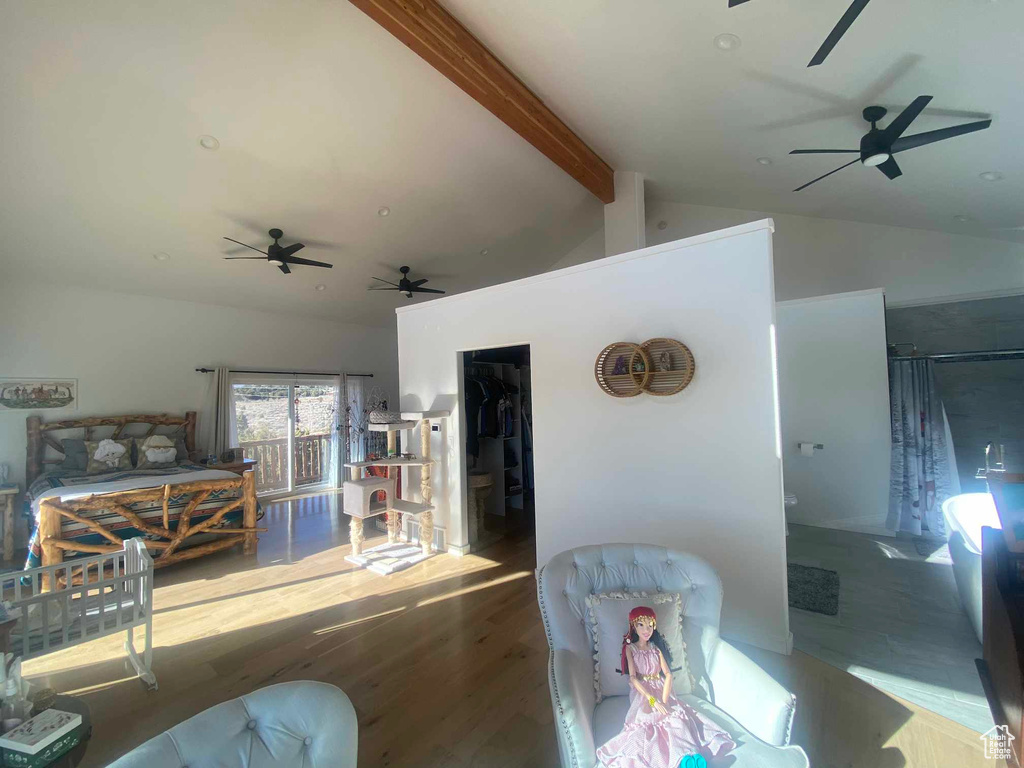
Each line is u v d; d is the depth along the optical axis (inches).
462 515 159.5
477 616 115.0
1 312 185.6
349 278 247.1
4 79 113.9
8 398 186.4
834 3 83.4
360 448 300.4
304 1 108.5
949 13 78.3
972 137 114.7
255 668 94.5
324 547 171.2
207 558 159.5
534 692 85.6
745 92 119.3
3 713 55.4
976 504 122.4
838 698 81.1
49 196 151.3
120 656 99.7
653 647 58.4
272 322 264.1
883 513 173.5
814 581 129.7
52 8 101.6
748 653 95.8
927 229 188.1
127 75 119.0
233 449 234.7
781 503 96.0
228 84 126.3
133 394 215.6
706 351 106.1
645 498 115.5
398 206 198.5
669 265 112.0
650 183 219.9
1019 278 172.4
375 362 315.3
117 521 141.9
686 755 47.8
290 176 165.2
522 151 187.3
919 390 169.6
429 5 107.2
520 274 296.0
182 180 156.3
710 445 105.3
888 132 108.0
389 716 79.6
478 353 201.0
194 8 105.7
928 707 78.4
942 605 114.5
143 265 196.5
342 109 142.6
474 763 69.1
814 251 213.8
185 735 39.1
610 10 98.2
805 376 189.8
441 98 148.5
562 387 131.6
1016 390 172.7
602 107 143.9
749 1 83.0
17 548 183.2
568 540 130.0
